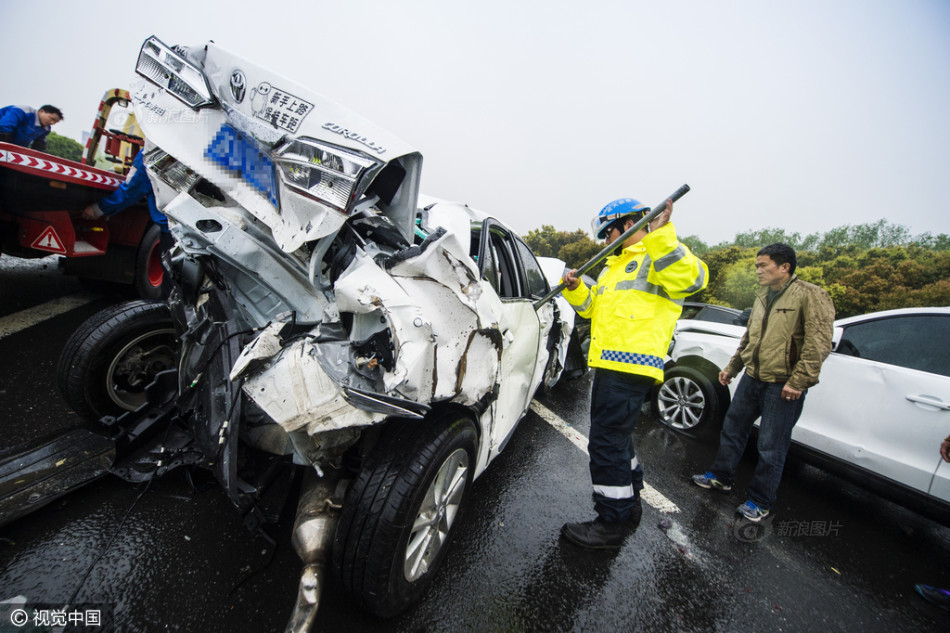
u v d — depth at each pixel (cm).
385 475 134
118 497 189
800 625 187
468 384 148
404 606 154
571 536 209
